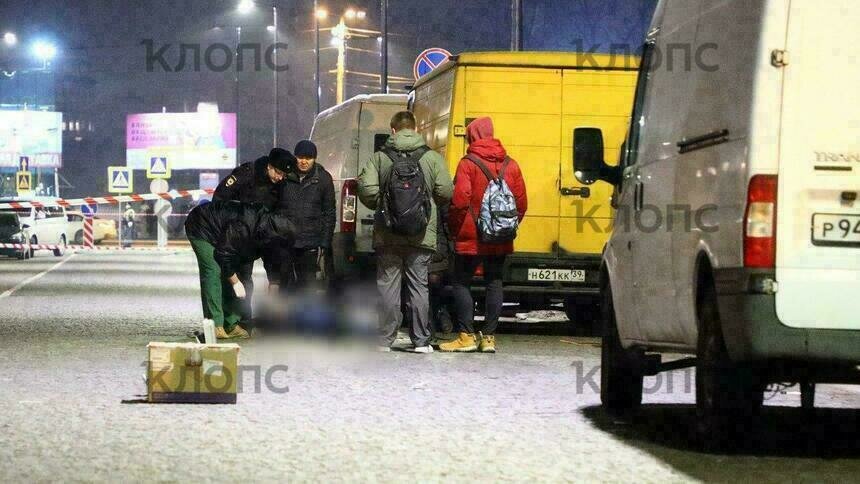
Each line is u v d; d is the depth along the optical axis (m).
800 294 14.90
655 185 18.31
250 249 30.17
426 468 15.05
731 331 15.23
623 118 33.53
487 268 28.91
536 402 20.84
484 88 33.34
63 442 16.59
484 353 28.91
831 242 14.98
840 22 15.11
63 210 102.81
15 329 34.03
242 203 29.17
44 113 174.62
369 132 43.97
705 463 15.50
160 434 17.30
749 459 15.82
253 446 16.44
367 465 15.22
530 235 33.44
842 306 14.91
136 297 48.59
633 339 19.12
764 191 15.00
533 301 34.75
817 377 15.76
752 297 14.95
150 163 116.00
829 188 15.02
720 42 16.28
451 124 33.31
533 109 33.38
